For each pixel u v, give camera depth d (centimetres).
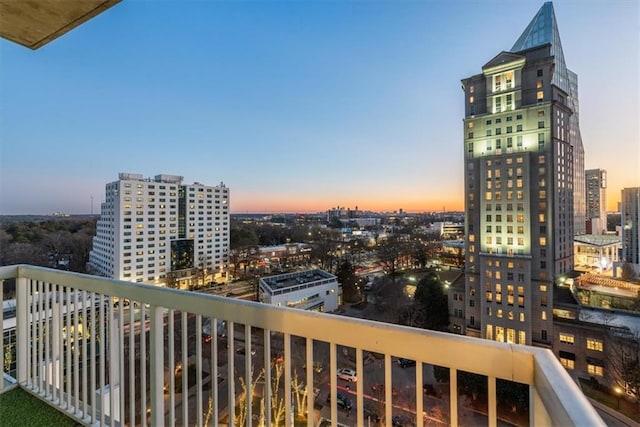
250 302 102
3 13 178
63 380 172
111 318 143
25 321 194
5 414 168
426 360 74
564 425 44
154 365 124
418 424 75
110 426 144
